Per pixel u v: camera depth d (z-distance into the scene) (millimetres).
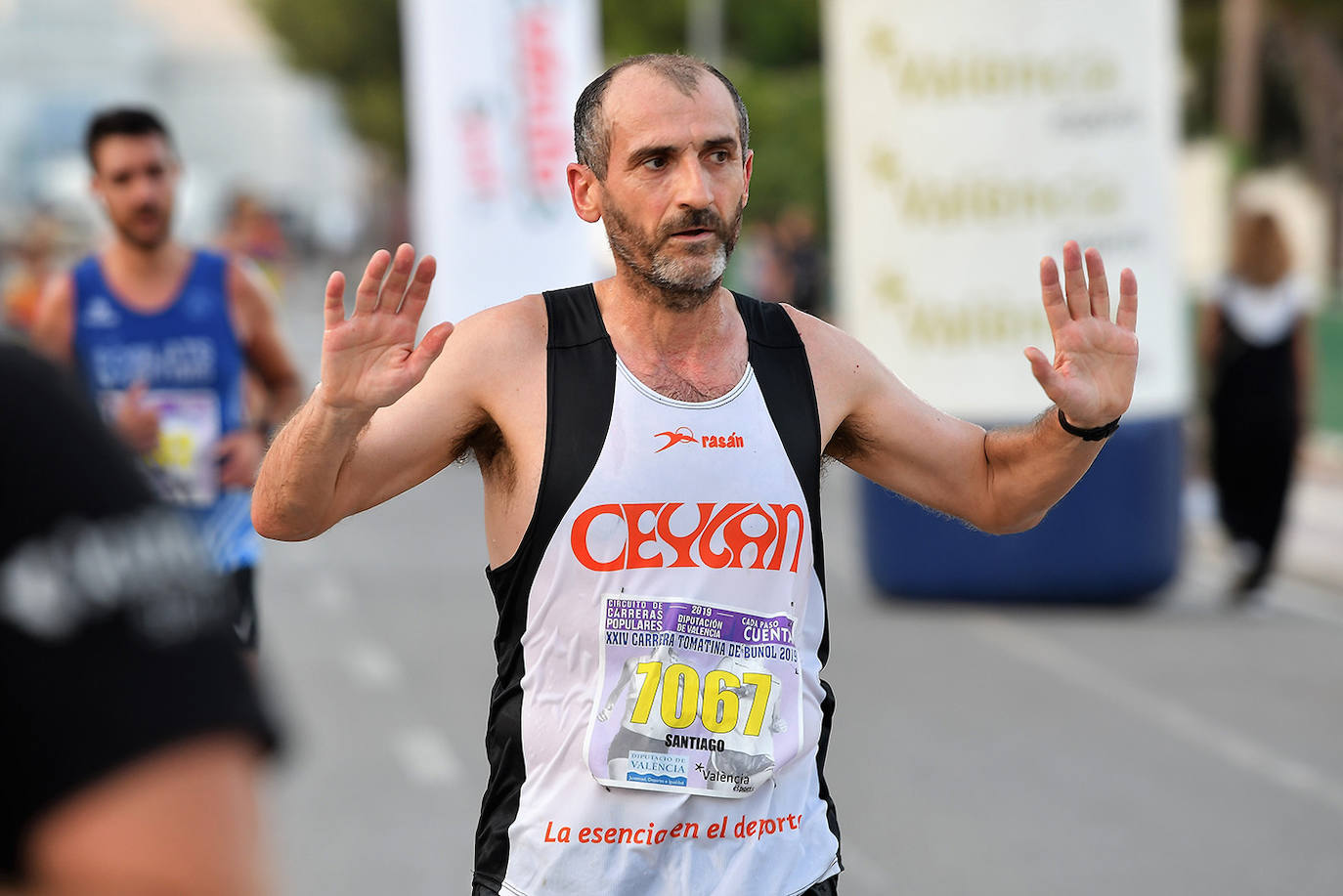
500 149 29000
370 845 12508
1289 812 13625
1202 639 20594
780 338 6668
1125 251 21766
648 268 6332
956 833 12984
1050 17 21438
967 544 22328
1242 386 22281
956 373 21797
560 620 6348
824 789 6809
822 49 91500
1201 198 66000
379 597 22875
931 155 21781
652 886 6371
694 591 6355
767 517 6430
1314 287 57281
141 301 12492
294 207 184625
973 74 21562
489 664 18672
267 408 13000
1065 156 21562
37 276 32719
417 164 29719
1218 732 16172
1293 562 25391
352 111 126000
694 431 6402
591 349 6465
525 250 29203
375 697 17188
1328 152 64562
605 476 6324
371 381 5809
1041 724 16391
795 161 79312
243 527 12320
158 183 12297
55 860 2527
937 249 21797
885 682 18188
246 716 2660
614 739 6297
